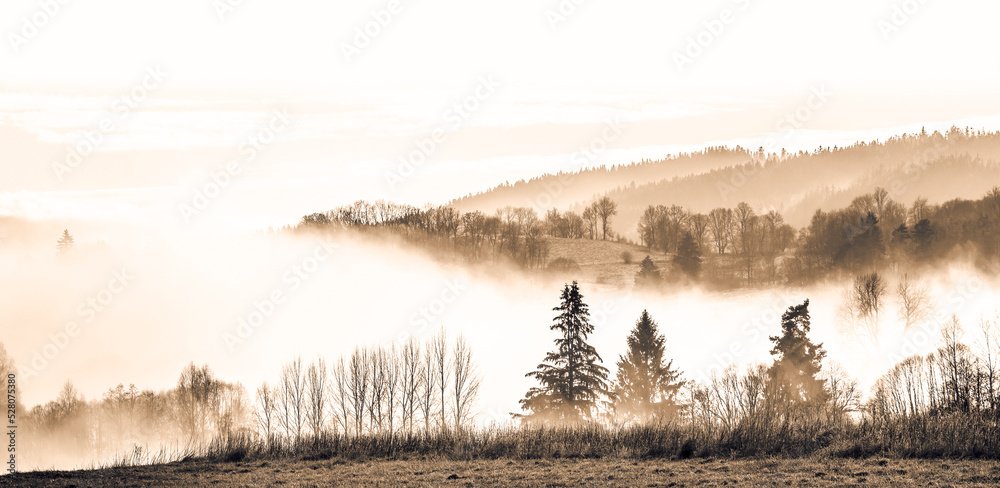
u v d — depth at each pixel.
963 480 25.11
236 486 28.36
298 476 30.00
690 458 31.33
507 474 29.02
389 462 33.00
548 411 55.59
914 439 30.48
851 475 26.52
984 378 44.72
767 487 25.27
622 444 33.62
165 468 32.56
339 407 69.06
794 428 33.41
